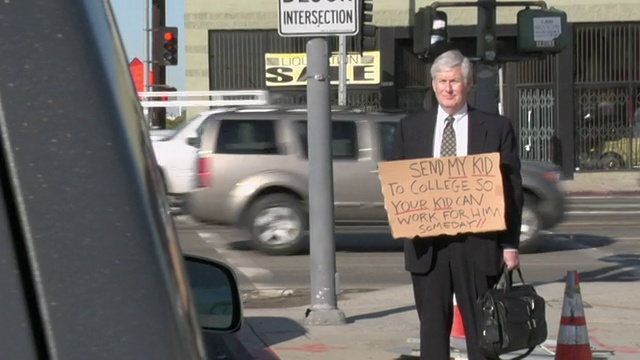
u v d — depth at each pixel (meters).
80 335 2.53
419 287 10.90
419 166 10.64
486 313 10.52
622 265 25.45
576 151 55.50
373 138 27.17
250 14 56.06
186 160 29.62
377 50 55.62
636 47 55.34
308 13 16.16
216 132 26.95
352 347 15.75
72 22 2.65
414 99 56.25
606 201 46.50
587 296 20.09
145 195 2.66
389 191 10.64
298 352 15.44
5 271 2.50
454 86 10.70
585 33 55.44
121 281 2.58
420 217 10.60
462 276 10.67
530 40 19.14
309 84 16.42
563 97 55.00
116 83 2.74
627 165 55.38
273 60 56.22
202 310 7.45
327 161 16.81
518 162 10.86
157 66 50.34
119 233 2.60
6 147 2.57
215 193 26.88
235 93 41.69
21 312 2.50
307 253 27.50
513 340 10.50
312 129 16.61
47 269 2.54
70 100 2.61
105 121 2.63
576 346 11.99
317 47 16.30
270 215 26.98
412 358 15.12
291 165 26.98
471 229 10.55
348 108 28.30
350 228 30.78
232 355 8.88
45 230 2.55
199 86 56.41
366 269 25.27
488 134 10.73
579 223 35.47
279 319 17.72
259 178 26.88
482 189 10.60
